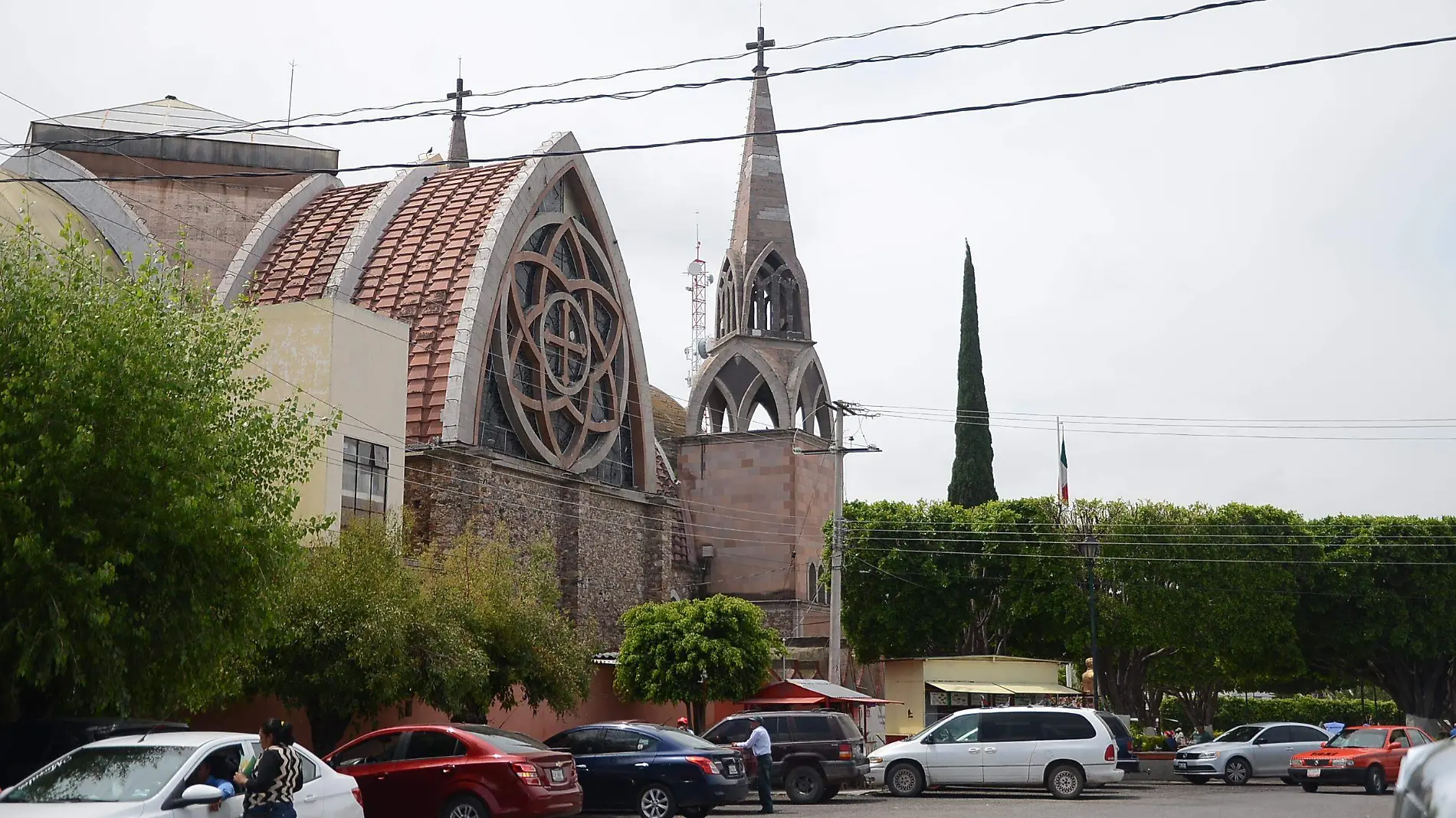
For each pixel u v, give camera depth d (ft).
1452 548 194.49
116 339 63.36
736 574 221.46
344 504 118.83
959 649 199.31
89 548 62.13
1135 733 190.60
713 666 144.25
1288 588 189.57
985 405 250.37
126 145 198.90
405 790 72.13
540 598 121.70
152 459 63.72
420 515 157.69
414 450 158.92
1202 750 143.64
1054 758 110.93
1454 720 206.28
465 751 72.74
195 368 68.64
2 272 64.13
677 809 89.40
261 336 120.26
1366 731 128.98
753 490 222.89
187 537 64.28
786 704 144.05
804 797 110.11
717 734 112.78
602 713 156.15
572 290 191.72
